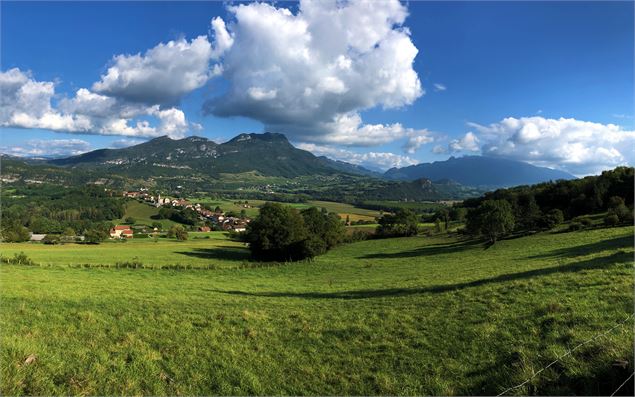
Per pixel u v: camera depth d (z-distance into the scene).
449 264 48.22
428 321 15.73
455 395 9.65
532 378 9.04
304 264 61.94
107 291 28.00
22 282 30.98
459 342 12.80
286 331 15.70
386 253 75.81
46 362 10.94
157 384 10.50
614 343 9.46
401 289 26.88
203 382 10.88
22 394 9.20
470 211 82.31
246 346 13.77
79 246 93.38
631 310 12.24
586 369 8.69
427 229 111.56
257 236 68.94
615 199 81.06
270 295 28.89
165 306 21.09
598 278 18.03
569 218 89.56
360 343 13.88
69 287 28.98
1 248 83.25
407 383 10.52
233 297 26.92
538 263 32.47
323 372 11.54
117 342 13.66
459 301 18.88
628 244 37.38
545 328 12.43
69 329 14.96
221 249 90.19
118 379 10.56
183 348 13.29
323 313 19.19
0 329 14.38
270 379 11.16
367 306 20.52
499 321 14.09
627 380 7.71
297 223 70.56
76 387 9.79
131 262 59.69
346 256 75.50
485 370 10.60
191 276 47.56
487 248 64.50
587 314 12.64
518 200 115.00
